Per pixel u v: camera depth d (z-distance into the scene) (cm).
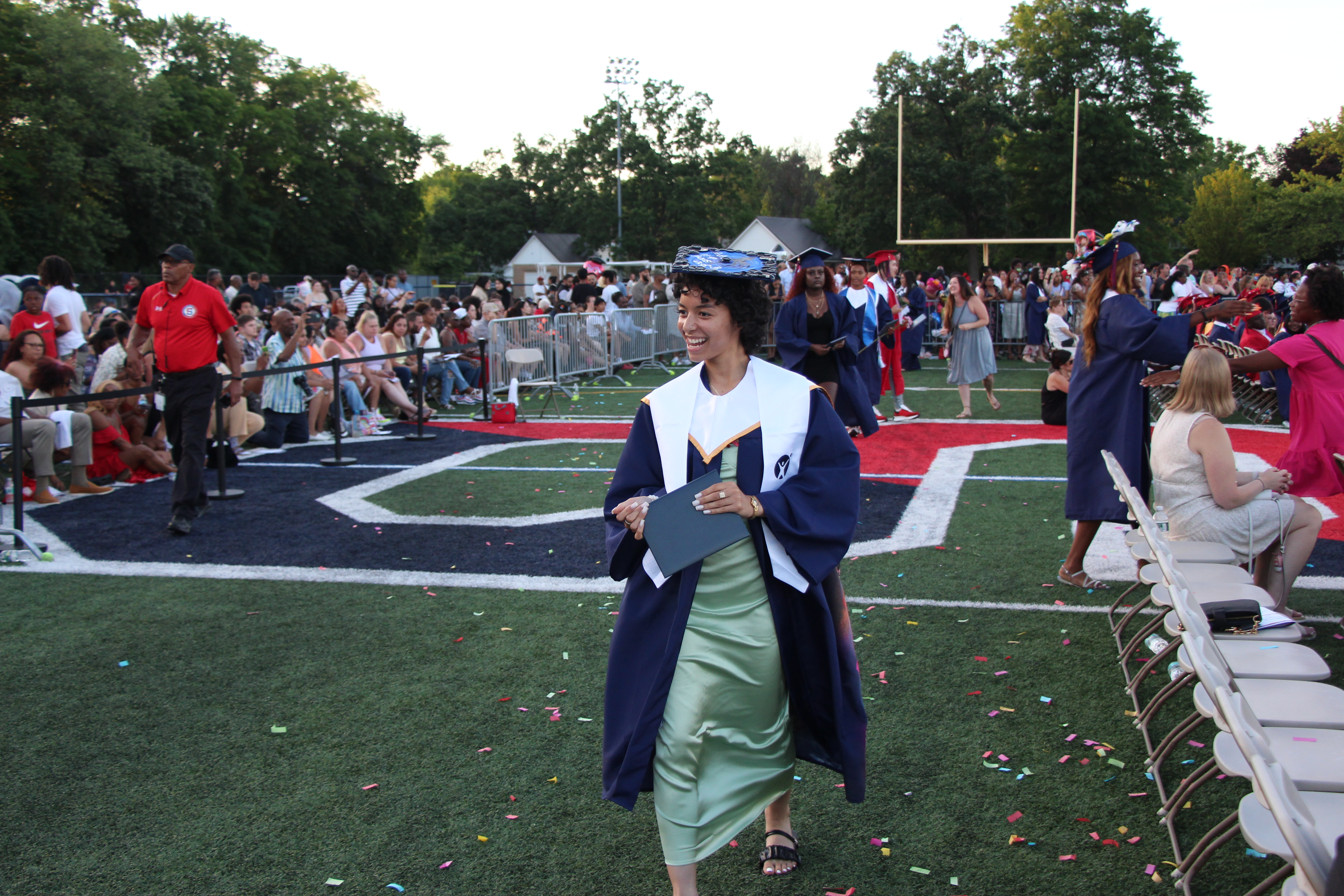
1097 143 4400
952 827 308
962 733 370
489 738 375
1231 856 290
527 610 521
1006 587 545
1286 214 4781
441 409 1424
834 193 5119
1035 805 320
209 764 357
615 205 5959
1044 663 435
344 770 351
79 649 471
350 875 288
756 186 10075
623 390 1647
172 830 314
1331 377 478
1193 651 244
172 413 700
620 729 255
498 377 1484
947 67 4712
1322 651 439
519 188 7569
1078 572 545
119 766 356
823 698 260
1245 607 355
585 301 1933
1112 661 436
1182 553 443
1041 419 1168
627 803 244
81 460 820
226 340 711
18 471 639
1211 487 452
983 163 4691
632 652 257
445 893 279
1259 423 1111
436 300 1469
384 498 806
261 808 326
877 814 317
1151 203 4556
